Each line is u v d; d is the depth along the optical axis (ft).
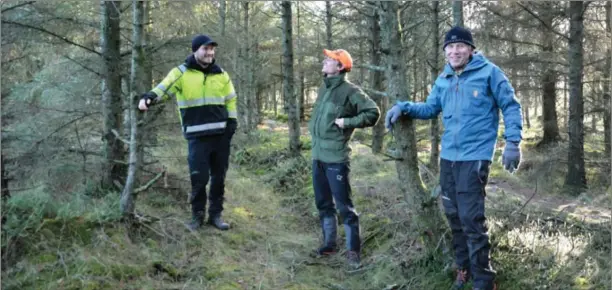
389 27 11.91
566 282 10.18
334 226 13.66
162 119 18.08
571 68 28.02
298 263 12.99
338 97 12.91
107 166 15.46
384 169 23.89
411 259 12.09
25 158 13.99
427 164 27.50
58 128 14.85
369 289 11.43
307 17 50.42
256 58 54.75
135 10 12.58
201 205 14.60
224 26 37.83
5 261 10.05
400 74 11.98
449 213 10.50
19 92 14.07
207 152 14.34
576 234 13.06
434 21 27.25
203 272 11.65
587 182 29.07
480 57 9.80
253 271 12.22
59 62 17.39
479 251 9.59
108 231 11.88
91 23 16.12
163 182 17.67
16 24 14.03
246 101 48.08
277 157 28.60
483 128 9.59
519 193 24.66
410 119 12.01
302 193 21.18
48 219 11.43
